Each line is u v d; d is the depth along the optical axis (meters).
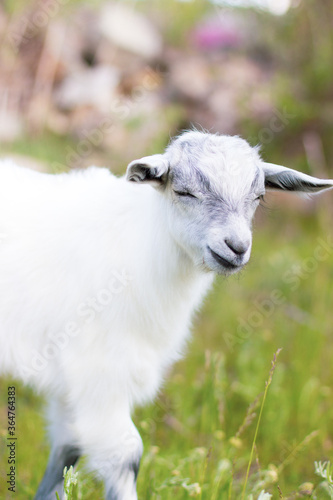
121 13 14.24
